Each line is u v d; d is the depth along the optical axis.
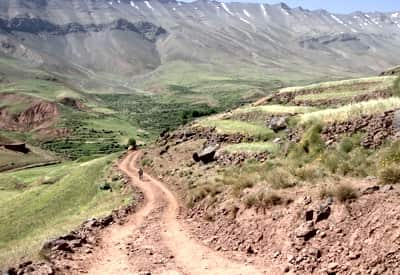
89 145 192.25
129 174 58.44
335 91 67.69
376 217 13.00
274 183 18.83
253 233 16.67
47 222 51.09
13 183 104.38
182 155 57.28
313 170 18.81
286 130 45.69
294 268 13.30
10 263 14.65
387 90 54.88
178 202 31.81
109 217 24.72
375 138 24.64
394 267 11.31
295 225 15.07
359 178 16.48
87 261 15.61
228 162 41.88
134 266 15.18
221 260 15.45
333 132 29.11
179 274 14.29
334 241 13.43
